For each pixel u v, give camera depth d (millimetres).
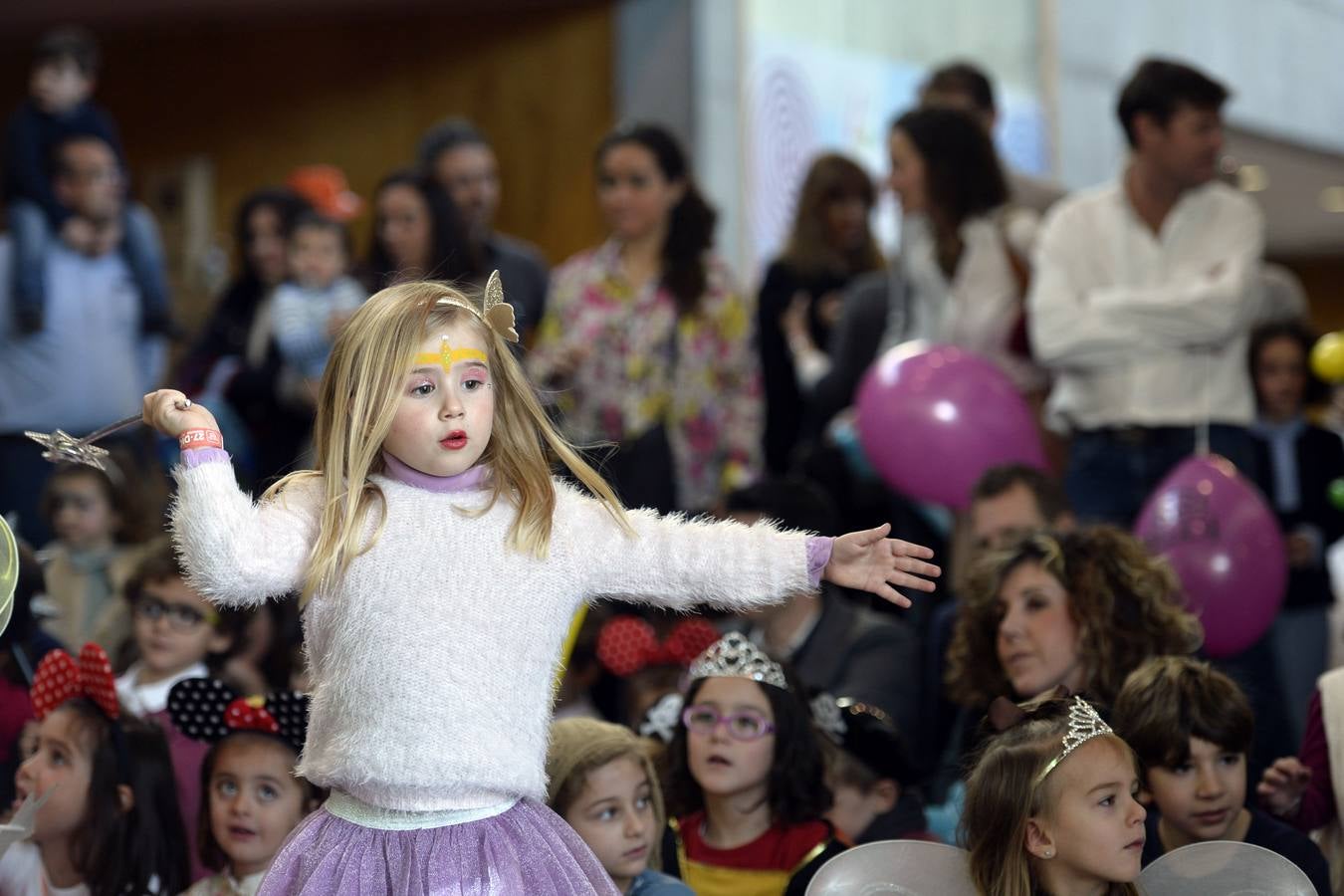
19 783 8859
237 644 10625
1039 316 12922
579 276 14305
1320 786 8680
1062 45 26469
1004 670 9508
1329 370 14492
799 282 16297
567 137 22266
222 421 15156
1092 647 9125
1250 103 30250
